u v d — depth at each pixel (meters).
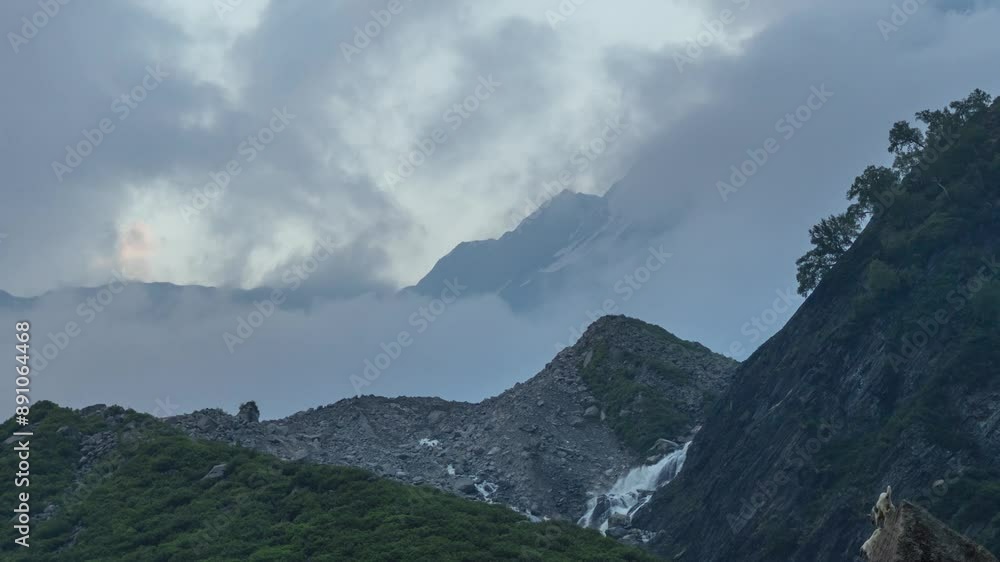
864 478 119.50
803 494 128.75
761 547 126.88
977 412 113.75
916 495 110.06
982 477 106.31
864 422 131.12
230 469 138.25
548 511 167.00
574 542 117.50
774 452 140.88
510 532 116.38
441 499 129.12
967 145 148.00
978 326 124.25
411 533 111.81
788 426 142.00
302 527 116.69
